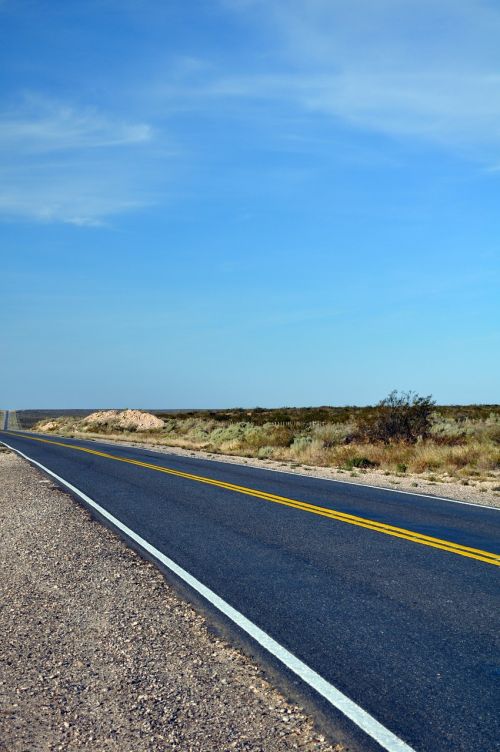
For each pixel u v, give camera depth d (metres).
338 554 9.17
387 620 6.49
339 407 82.75
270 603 7.10
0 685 5.18
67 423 78.50
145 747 4.23
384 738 4.29
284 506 13.32
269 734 4.37
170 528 11.27
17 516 13.07
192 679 5.23
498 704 4.71
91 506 13.77
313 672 5.32
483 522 11.44
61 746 4.26
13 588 7.98
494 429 27.16
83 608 7.12
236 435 37.84
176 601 7.25
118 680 5.23
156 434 51.97
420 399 28.48
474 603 6.95
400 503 13.65
